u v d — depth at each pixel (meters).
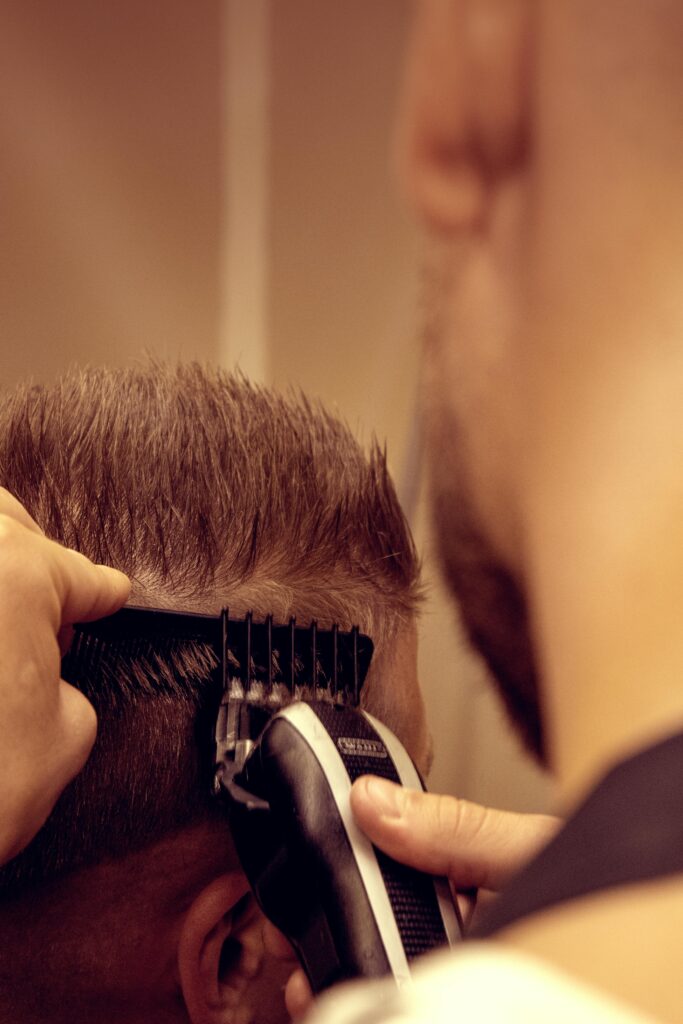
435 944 0.43
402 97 0.23
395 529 0.62
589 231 0.22
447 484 0.25
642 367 0.22
